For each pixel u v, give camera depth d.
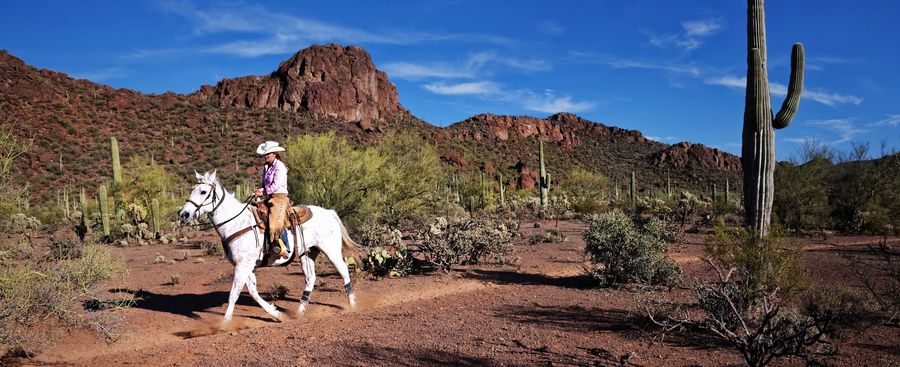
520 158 116.56
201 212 7.79
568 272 12.66
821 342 6.36
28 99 73.94
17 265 6.36
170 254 17.77
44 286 6.25
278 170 8.50
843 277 11.05
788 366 5.79
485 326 7.61
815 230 22.42
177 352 6.65
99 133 73.56
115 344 7.04
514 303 9.23
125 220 26.14
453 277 11.92
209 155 75.44
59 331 6.57
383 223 21.72
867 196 23.02
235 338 7.25
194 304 9.51
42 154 60.53
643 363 5.93
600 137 152.12
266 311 8.38
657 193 51.91
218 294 10.44
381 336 7.13
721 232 9.32
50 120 70.94
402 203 21.95
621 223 11.01
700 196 54.03
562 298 9.59
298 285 11.17
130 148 70.38
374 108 115.06
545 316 8.20
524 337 6.99
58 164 59.88
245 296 10.26
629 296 9.62
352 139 96.00
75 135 70.38
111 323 7.02
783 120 10.73
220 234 8.05
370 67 121.62
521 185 83.00
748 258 8.41
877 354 6.12
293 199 19.27
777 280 8.23
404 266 12.23
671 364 5.89
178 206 28.09
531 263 14.09
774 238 8.62
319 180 19.23
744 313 7.11
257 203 8.42
